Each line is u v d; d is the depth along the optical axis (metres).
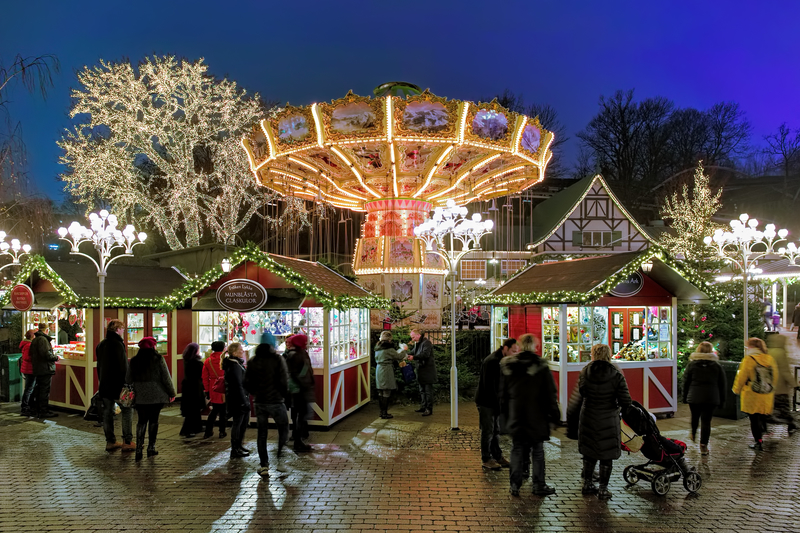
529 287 10.66
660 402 10.02
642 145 52.84
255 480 6.47
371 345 12.89
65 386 10.82
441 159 14.57
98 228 10.10
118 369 7.76
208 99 24.64
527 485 6.32
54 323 12.04
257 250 9.44
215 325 10.23
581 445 5.83
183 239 33.84
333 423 9.38
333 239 38.84
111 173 23.58
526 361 5.93
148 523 5.22
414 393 11.89
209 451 7.75
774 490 6.12
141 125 23.45
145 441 8.31
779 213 47.69
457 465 7.07
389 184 17.33
